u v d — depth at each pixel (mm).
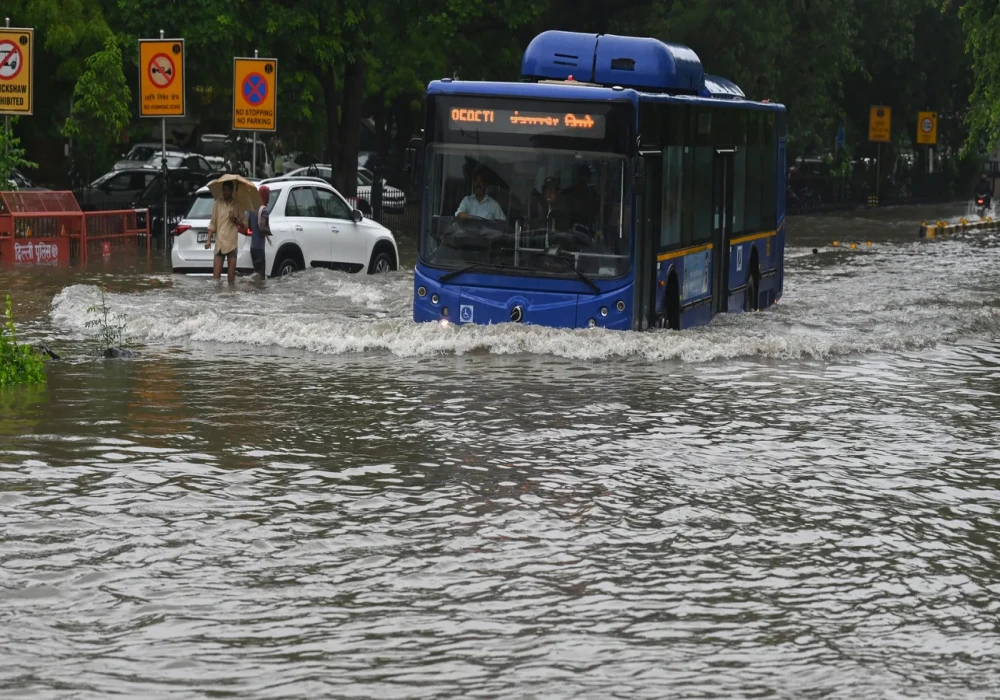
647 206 40469
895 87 162875
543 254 39250
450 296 39781
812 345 40125
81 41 88688
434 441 27156
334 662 15734
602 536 20906
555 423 29062
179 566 19172
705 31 113312
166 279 57906
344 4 88938
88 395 31641
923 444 28078
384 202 99000
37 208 68938
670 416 30141
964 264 77500
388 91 117000
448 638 16547
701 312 46344
